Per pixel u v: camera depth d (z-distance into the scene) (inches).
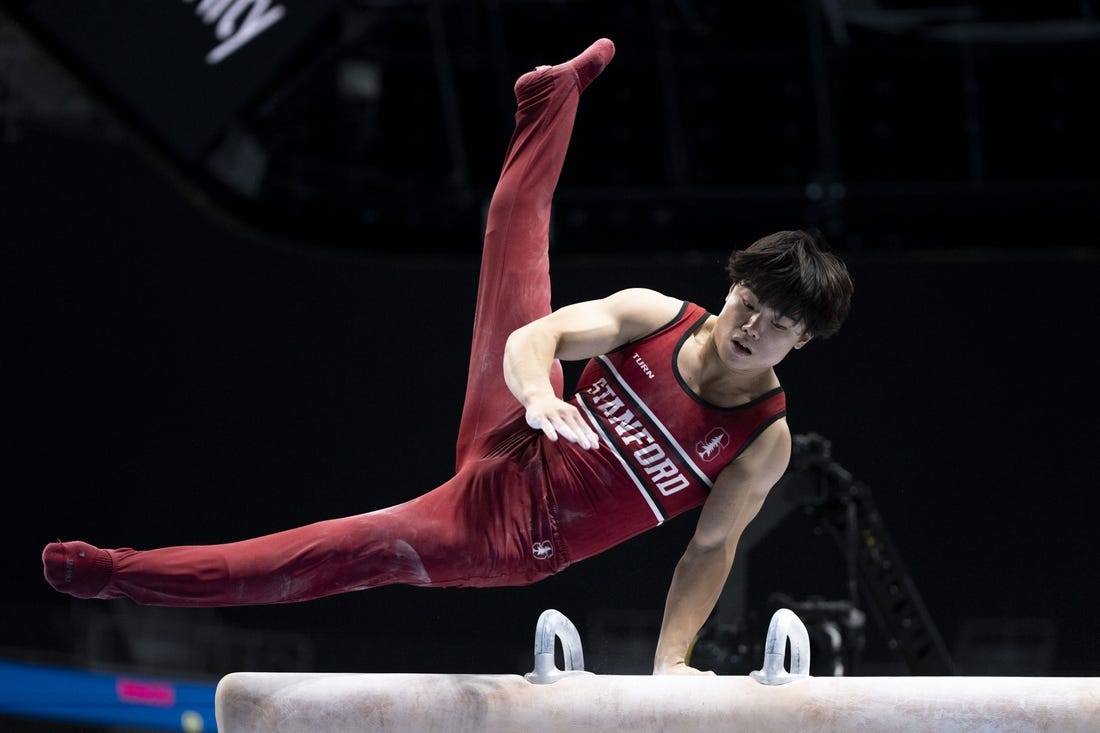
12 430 1004.6
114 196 1029.8
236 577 209.2
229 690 202.4
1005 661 937.5
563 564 230.7
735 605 434.6
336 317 1041.5
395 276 1044.5
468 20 860.6
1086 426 967.0
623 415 228.4
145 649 914.1
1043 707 191.6
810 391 990.4
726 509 229.1
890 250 914.7
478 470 228.4
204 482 1018.1
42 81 871.7
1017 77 868.6
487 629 963.3
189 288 1037.8
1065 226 887.7
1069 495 962.1
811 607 435.5
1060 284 974.4
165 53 671.1
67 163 1018.7
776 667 203.2
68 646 896.3
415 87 896.9
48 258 1022.4
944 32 845.8
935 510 970.1
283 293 1043.3
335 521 219.1
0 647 879.7
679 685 202.4
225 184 791.7
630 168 927.0
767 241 217.6
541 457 230.4
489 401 241.3
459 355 1034.1
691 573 236.7
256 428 1026.7
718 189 922.7
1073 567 953.5
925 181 907.4
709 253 921.5
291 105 828.0
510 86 903.7
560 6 859.4
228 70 674.2
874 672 859.4
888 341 989.2
